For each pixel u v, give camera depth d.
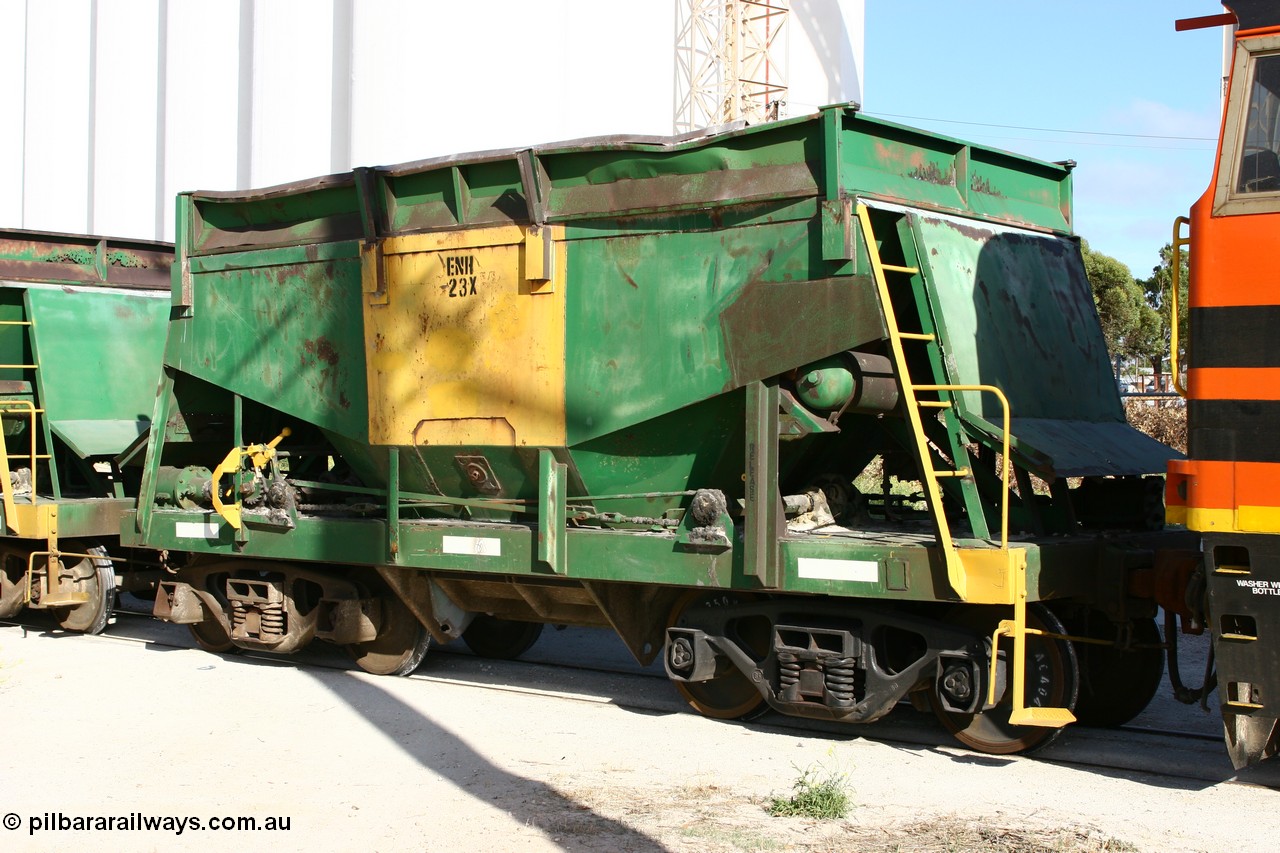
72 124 28.31
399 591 9.20
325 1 24.09
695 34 29.12
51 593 11.26
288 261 9.72
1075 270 8.99
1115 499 8.39
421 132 23.02
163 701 8.62
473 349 8.60
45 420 11.69
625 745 7.44
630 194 7.96
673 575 7.70
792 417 7.34
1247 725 6.06
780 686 7.55
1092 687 8.13
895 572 6.92
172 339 10.49
